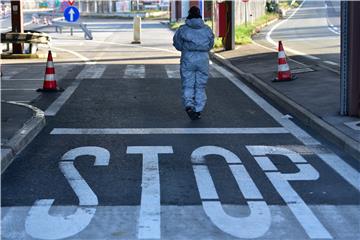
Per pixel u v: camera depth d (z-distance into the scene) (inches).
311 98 437.7
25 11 2439.7
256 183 253.4
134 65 727.1
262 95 493.0
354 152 292.8
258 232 199.6
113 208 222.4
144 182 254.7
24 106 410.9
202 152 305.3
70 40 1218.0
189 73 388.2
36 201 230.2
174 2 1846.7
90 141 330.3
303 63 651.5
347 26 359.6
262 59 720.3
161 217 213.2
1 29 1488.7
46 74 520.1
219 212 218.2
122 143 325.4
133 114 411.2
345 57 364.5
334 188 246.7
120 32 1497.3
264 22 1642.5
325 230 201.5
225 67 691.4
